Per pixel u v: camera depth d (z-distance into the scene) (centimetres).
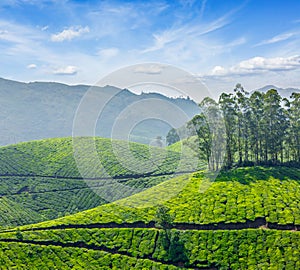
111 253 7181
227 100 8350
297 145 10606
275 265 6738
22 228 8200
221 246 7050
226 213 7588
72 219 8081
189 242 7100
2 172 12950
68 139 14650
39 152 13962
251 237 7188
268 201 7975
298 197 8206
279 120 10350
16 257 7169
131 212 7719
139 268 6806
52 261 7119
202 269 6775
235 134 9312
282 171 9381
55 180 12188
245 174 8869
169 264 6869
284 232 7256
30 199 11531
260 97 10231
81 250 7319
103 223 7788
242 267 6762
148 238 7231
